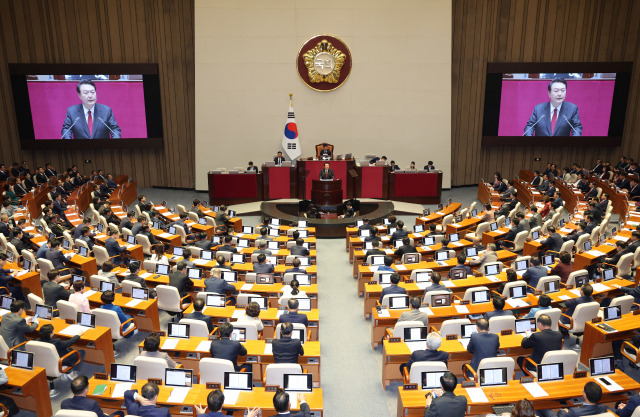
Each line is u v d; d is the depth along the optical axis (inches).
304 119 920.9
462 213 664.4
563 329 368.5
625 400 266.5
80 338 327.9
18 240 519.8
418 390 266.2
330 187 743.7
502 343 311.4
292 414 227.1
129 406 241.1
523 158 970.7
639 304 386.9
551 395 256.5
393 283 394.0
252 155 930.7
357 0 883.4
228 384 264.1
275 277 463.5
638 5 887.1
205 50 889.5
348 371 360.2
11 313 328.8
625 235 544.4
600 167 892.6
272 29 887.7
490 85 906.7
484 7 900.6
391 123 926.4
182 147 943.7
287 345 291.6
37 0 866.1
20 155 924.0
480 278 433.1
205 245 520.1
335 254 631.2
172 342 312.2
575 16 898.7
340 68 901.8
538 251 528.7
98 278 414.9
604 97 906.7
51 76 875.4
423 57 903.7
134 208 840.3
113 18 882.8
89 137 904.3
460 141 954.7
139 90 896.3
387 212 751.7
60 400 319.9
